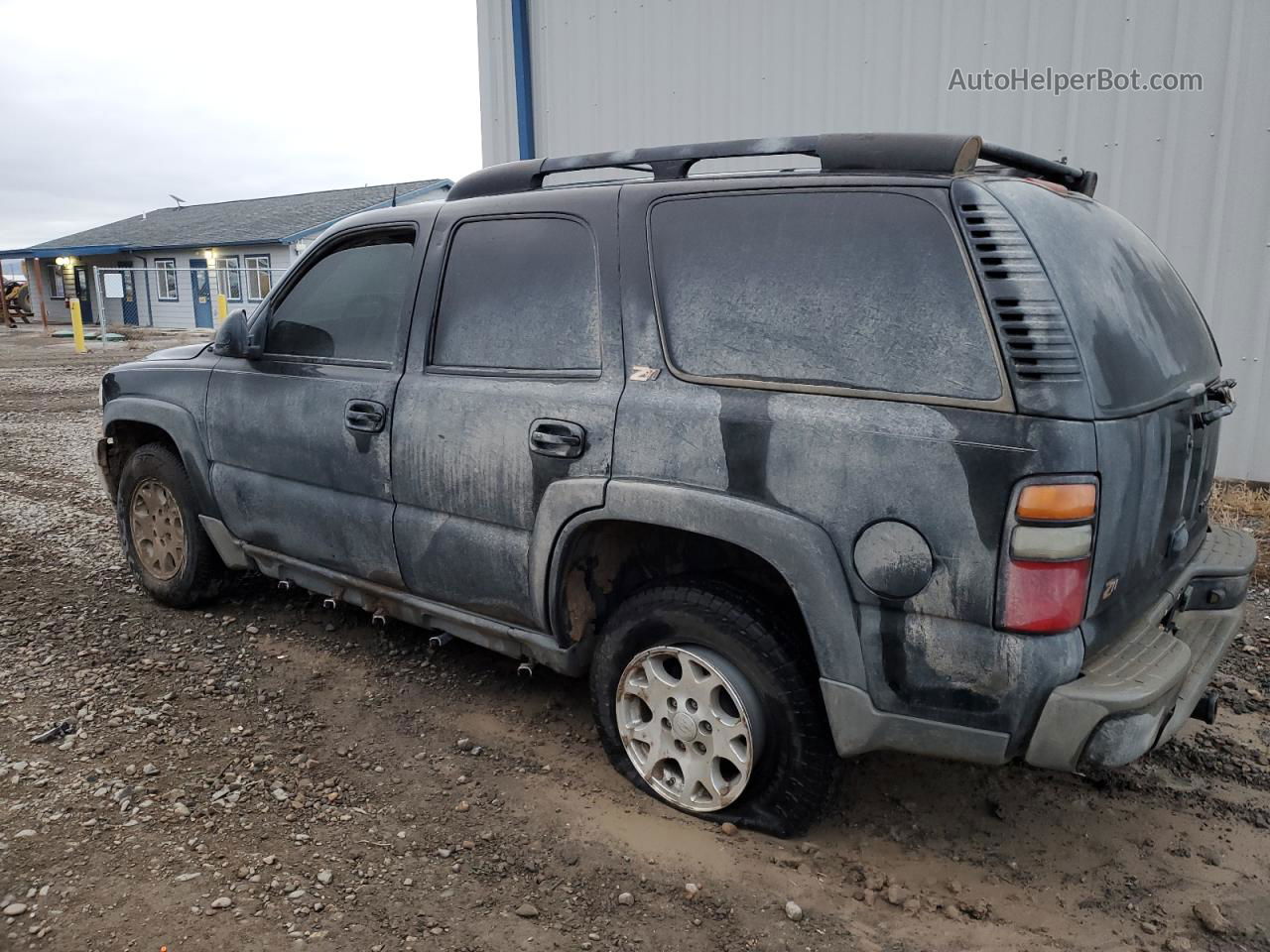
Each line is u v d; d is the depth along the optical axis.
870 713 2.52
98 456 4.89
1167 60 6.32
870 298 2.53
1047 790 3.17
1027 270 2.32
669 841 2.84
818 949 2.42
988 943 2.45
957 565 2.34
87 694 3.79
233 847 2.78
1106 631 2.45
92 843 2.77
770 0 7.53
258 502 4.09
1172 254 6.57
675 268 2.89
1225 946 2.45
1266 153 6.16
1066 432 2.22
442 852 2.78
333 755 3.36
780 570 2.56
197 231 33.50
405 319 3.56
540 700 3.81
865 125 7.31
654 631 2.92
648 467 2.82
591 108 8.64
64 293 37.47
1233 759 3.37
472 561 3.31
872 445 2.44
